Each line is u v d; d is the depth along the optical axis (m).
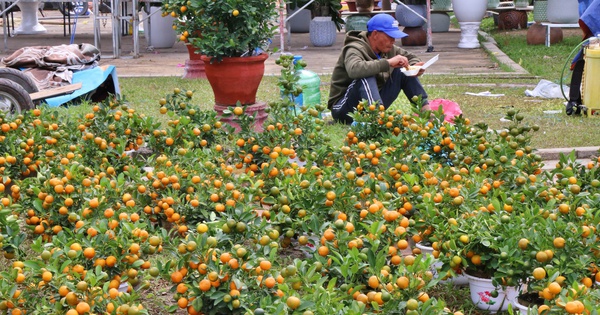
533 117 9.86
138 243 4.09
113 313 3.50
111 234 4.09
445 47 18.84
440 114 6.29
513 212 4.45
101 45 19.88
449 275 4.33
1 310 3.66
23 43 20.03
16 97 9.30
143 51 18.59
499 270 3.97
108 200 5.00
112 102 6.81
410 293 3.54
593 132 8.95
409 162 5.46
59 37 21.92
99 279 3.59
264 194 4.97
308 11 22.61
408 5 19.16
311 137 6.27
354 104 8.71
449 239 4.23
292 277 3.65
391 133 6.37
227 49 8.62
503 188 5.19
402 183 5.29
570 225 4.18
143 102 10.84
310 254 4.68
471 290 4.31
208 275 3.64
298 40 20.72
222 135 6.79
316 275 3.58
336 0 19.59
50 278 3.62
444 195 4.79
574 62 10.03
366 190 4.89
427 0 17.95
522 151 5.73
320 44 19.19
